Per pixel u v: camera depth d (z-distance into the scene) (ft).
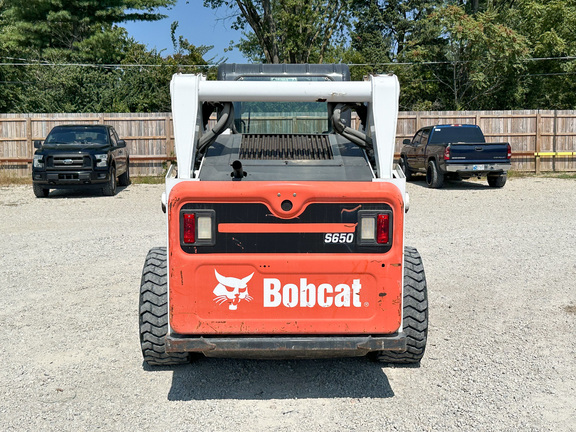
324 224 14.14
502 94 116.37
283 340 14.24
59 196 57.52
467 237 35.19
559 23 114.73
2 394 15.44
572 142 78.95
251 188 13.98
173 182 14.53
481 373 16.51
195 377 16.57
